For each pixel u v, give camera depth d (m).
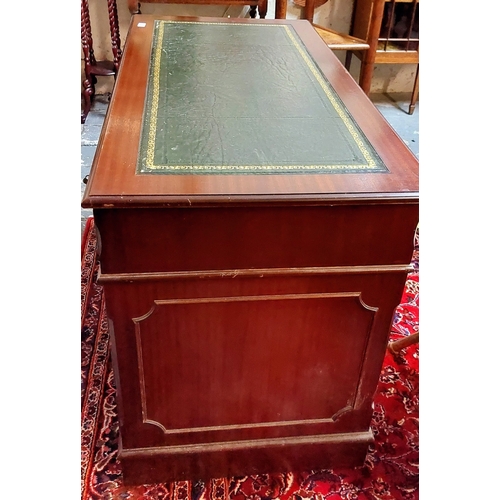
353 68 3.46
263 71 1.51
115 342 1.05
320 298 1.05
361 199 0.92
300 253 0.99
